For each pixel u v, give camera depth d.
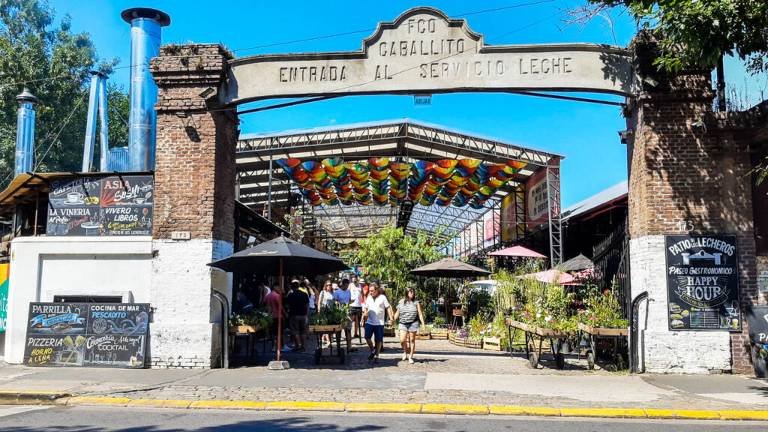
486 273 20.28
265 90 12.91
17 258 12.92
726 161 11.86
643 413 8.27
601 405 8.66
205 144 12.66
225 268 12.48
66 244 12.85
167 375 11.25
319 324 13.06
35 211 15.01
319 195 29.78
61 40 35.22
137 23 17.69
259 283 18.80
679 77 11.95
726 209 11.75
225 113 13.20
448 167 24.61
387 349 16.14
